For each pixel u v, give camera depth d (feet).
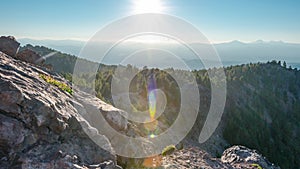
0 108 24.89
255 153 54.90
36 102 27.04
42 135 26.50
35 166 23.21
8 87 25.73
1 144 23.66
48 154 25.07
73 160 25.30
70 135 29.30
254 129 240.94
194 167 40.88
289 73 506.89
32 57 59.26
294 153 246.88
